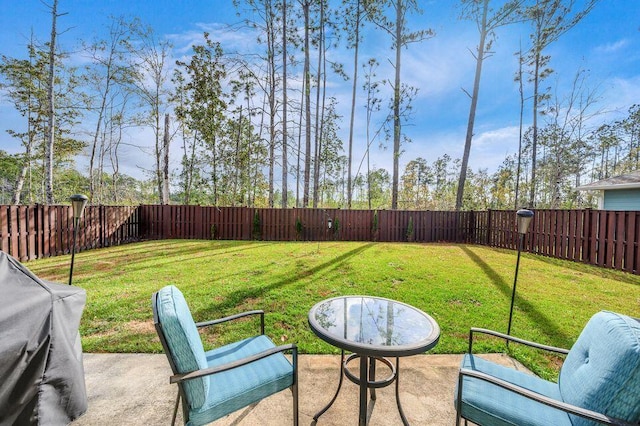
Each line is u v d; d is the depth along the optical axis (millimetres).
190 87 14141
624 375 1216
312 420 1973
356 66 15953
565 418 1460
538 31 15555
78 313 2000
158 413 2029
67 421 1780
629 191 9508
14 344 1508
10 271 1784
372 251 8672
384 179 24719
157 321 1410
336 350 2889
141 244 9984
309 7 14336
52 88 9773
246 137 15844
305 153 14695
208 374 1438
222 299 4223
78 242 8281
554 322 3592
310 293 4531
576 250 7137
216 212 11711
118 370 2518
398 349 1614
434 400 2201
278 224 11727
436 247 9836
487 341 3107
